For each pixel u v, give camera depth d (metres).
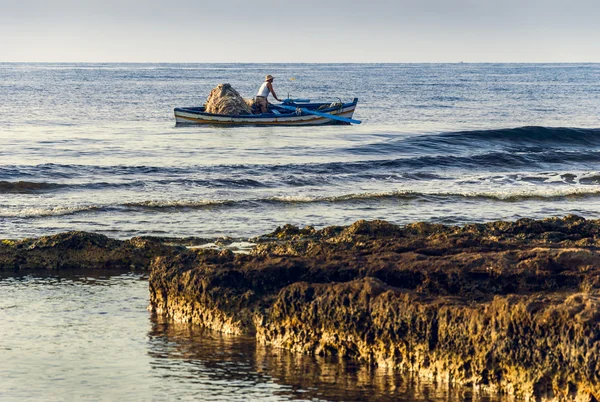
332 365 10.92
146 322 12.97
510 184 29.89
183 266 13.30
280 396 10.12
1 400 9.87
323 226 21.55
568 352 9.09
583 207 24.98
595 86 122.31
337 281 12.15
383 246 13.56
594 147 43.88
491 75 187.62
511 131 43.78
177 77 155.50
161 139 41.88
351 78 157.25
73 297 14.49
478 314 9.89
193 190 27.44
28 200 25.20
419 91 101.12
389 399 9.95
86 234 17.27
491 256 12.01
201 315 12.72
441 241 13.65
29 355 11.47
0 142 39.88
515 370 9.55
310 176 30.45
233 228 21.12
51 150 37.25
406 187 28.88
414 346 10.42
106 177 29.88
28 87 101.56
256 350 11.61
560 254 11.95
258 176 30.56
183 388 10.35
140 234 20.30
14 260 16.58
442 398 9.90
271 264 12.59
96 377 10.70
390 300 10.67
